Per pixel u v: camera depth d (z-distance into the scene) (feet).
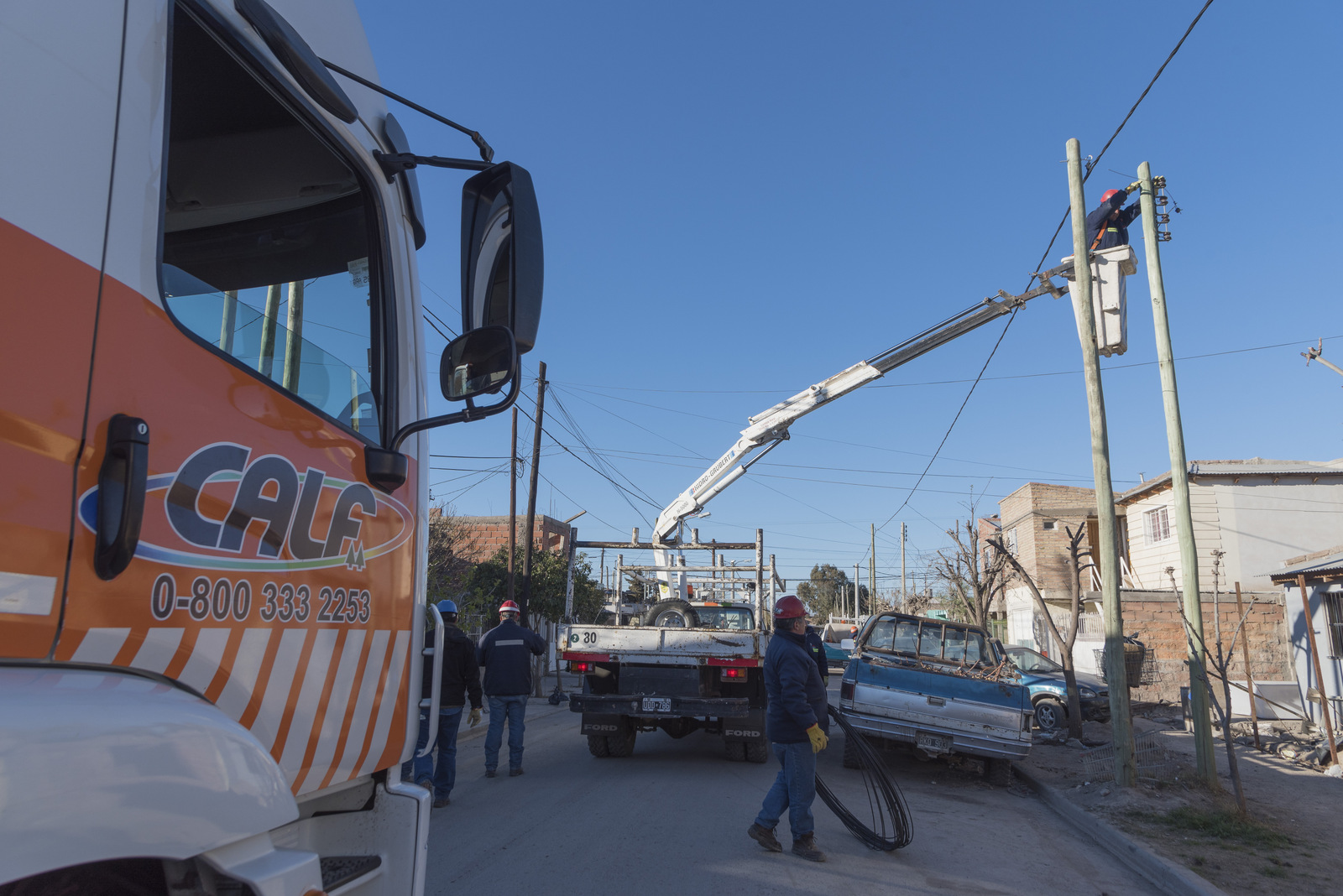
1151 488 83.10
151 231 5.43
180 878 5.11
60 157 4.82
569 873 19.29
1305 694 48.70
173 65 5.95
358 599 7.33
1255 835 24.31
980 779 35.63
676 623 39.29
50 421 4.59
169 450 5.35
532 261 7.98
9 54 4.60
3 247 4.44
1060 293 36.86
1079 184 32.30
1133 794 28.40
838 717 22.95
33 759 4.00
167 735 4.71
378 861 7.55
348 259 7.90
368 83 7.98
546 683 78.13
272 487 6.28
